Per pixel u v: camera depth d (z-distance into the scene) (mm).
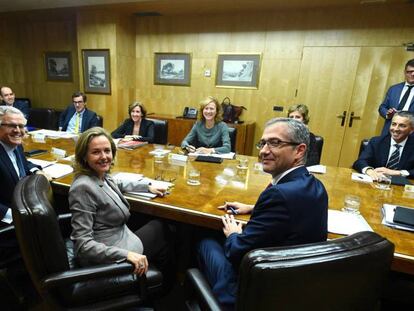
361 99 4070
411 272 1082
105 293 1126
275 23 4246
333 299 702
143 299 1167
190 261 1743
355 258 666
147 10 4457
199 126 2916
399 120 2135
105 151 1295
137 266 1098
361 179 2023
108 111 5043
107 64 4809
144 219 1896
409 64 2965
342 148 4301
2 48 5531
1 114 1546
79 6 4391
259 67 4438
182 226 1693
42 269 959
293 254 644
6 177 1515
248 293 640
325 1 3676
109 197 1311
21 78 5938
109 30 4641
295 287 641
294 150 1070
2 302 1456
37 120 3951
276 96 4469
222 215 1350
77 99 3637
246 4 3949
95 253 1164
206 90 4836
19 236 939
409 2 3580
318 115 4324
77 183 1247
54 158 2189
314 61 4176
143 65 5133
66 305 1067
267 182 1823
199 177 1871
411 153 2170
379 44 3844
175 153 2496
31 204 946
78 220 1216
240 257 1012
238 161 2336
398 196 1715
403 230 1272
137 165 2096
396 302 1233
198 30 4660
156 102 5207
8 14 5027
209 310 875
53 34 5512
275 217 935
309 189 989
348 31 3941
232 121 4469
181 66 4887
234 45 4520
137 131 3176
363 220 1354
